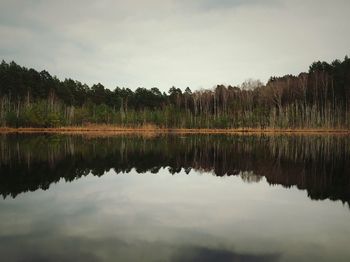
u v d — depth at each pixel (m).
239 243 10.20
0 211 13.56
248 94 117.94
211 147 43.84
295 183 19.78
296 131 91.75
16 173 22.55
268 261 8.90
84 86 153.75
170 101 142.12
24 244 10.01
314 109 92.00
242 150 39.78
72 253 9.34
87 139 58.72
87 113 108.31
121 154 34.81
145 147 43.38
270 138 65.12
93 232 11.13
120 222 12.24
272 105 107.50
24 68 126.81
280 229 11.57
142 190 17.83
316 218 12.86
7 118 90.75
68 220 12.43
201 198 16.11
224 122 101.50
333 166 26.52
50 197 16.05
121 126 106.81
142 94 152.12
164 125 106.56
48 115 94.62
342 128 90.00
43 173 22.72
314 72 105.69
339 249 9.76
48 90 121.50
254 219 12.72
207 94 130.00
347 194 16.92
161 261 8.84
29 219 12.52
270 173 23.41
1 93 103.94
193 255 9.27
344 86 98.56
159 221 12.40
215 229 11.52
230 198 16.11
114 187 18.56
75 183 19.56
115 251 9.51
